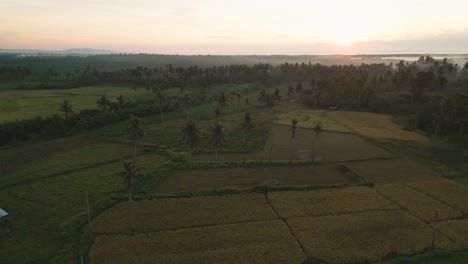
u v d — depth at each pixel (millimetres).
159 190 75500
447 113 124375
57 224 60906
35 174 84062
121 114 142375
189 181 80812
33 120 120750
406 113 164375
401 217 63500
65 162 93188
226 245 54344
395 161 97250
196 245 54250
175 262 49750
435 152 105500
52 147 107250
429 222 62281
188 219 62438
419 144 113250
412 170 90062
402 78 195625
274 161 94000
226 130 129750
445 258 51250
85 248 53531
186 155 98000
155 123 141875
